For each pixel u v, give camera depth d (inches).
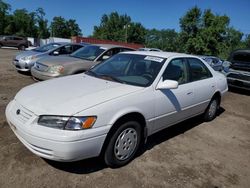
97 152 125.4
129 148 141.3
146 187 124.9
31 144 120.4
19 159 136.4
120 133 134.3
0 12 2534.5
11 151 143.3
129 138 140.2
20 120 125.3
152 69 163.8
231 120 243.9
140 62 172.7
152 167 142.7
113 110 127.5
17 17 2664.9
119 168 138.4
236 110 285.3
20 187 116.2
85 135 116.9
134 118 142.7
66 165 135.1
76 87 144.5
